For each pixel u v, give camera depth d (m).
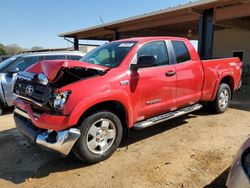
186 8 9.38
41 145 3.76
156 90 4.70
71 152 4.05
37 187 3.44
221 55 16.58
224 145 4.62
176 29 16.00
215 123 5.89
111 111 4.16
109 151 4.13
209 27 9.40
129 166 3.92
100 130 4.01
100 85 3.89
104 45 5.31
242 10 8.81
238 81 7.03
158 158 4.16
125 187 3.37
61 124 3.57
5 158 4.33
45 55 8.45
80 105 3.63
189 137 5.04
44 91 3.79
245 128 5.54
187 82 5.34
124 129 4.51
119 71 4.21
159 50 4.93
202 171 3.71
